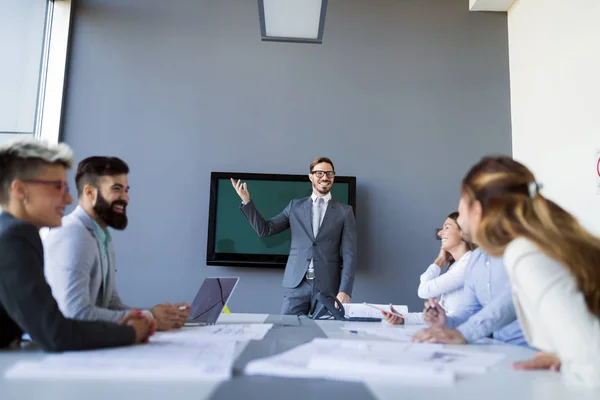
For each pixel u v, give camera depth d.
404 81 4.34
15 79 3.94
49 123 4.05
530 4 4.05
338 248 3.54
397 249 4.13
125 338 1.10
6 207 1.17
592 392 0.75
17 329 1.11
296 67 4.32
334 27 4.38
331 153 4.23
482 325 1.37
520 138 4.17
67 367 0.83
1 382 0.75
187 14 4.34
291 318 2.20
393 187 4.21
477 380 0.83
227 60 4.30
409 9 4.43
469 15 4.40
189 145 4.18
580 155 3.36
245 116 4.24
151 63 4.27
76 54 4.22
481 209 0.98
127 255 4.00
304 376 0.83
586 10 3.31
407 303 4.08
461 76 4.37
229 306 4.00
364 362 0.89
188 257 4.04
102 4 4.31
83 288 1.44
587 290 0.85
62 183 1.22
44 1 4.19
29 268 0.99
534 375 0.88
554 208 0.96
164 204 4.09
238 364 0.92
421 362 0.93
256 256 4.01
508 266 0.91
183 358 0.93
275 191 4.09
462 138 4.29
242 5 4.37
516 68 4.27
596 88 3.20
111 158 1.76
